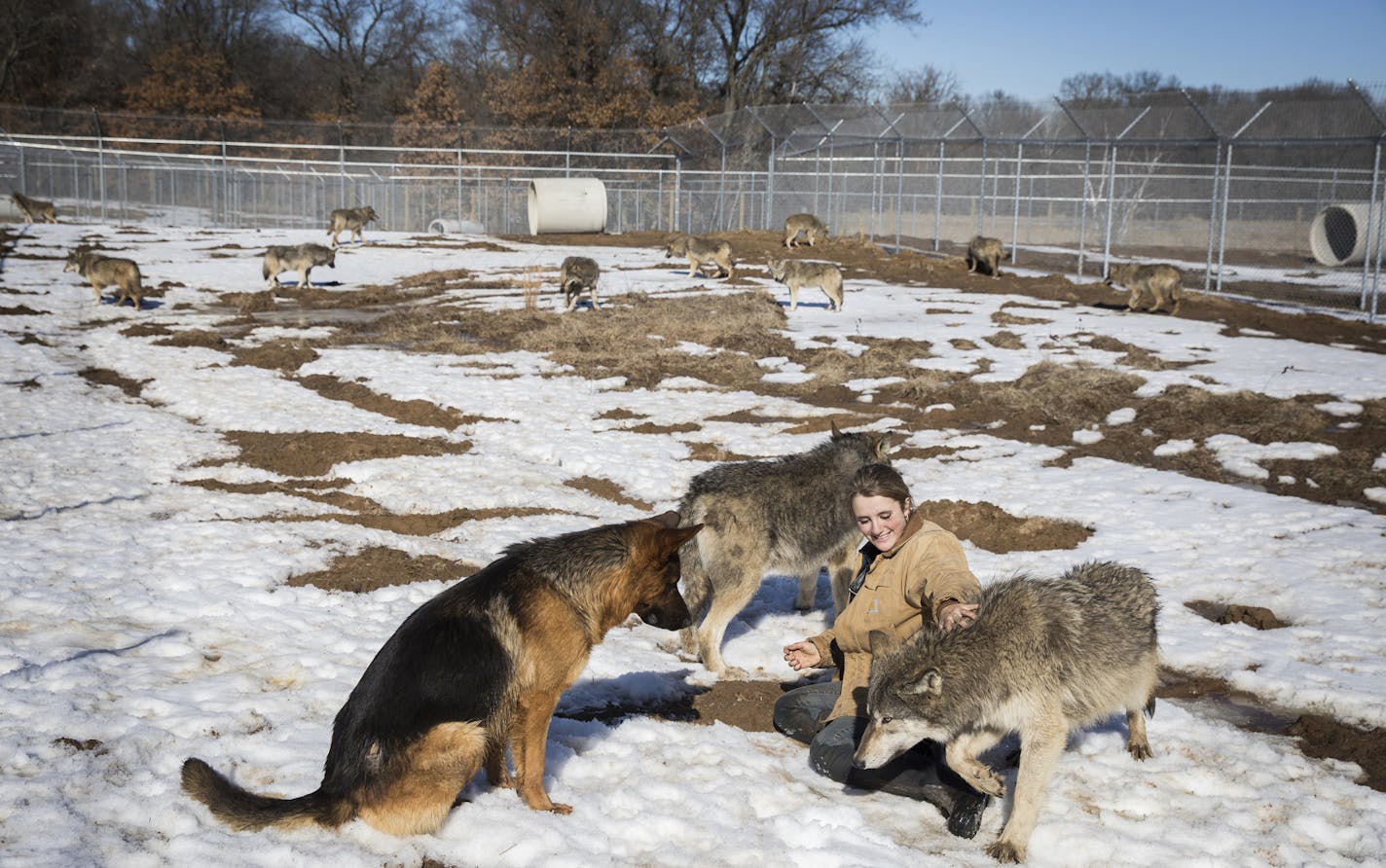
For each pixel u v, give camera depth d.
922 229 45.69
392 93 68.81
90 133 57.97
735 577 5.65
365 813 3.52
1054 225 42.88
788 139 39.69
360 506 8.88
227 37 70.88
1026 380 14.08
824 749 4.29
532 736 3.85
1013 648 3.81
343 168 46.56
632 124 53.22
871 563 4.55
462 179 47.75
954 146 39.00
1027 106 28.61
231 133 57.38
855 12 57.00
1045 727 3.85
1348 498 9.39
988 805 4.22
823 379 14.73
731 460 10.54
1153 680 4.51
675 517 4.25
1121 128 25.70
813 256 33.28
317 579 6.86
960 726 3.83
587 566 3.91
